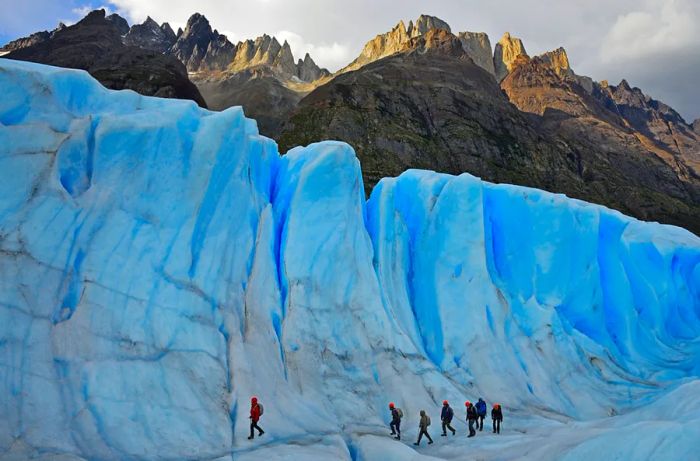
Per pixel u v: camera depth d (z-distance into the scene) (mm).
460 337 24625
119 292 17016
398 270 26344
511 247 29125
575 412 23547
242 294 20266
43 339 15211
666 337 30781
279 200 24641
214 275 19531
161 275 18125
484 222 28453
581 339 27266
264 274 21359
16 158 16625
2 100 17109
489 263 27812
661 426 12312
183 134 19953
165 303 17797
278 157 27156
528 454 14859
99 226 17422
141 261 17844
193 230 19375
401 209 29641
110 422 14883
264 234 22328
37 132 17203
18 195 16328
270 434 16656
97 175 17922
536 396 23688
